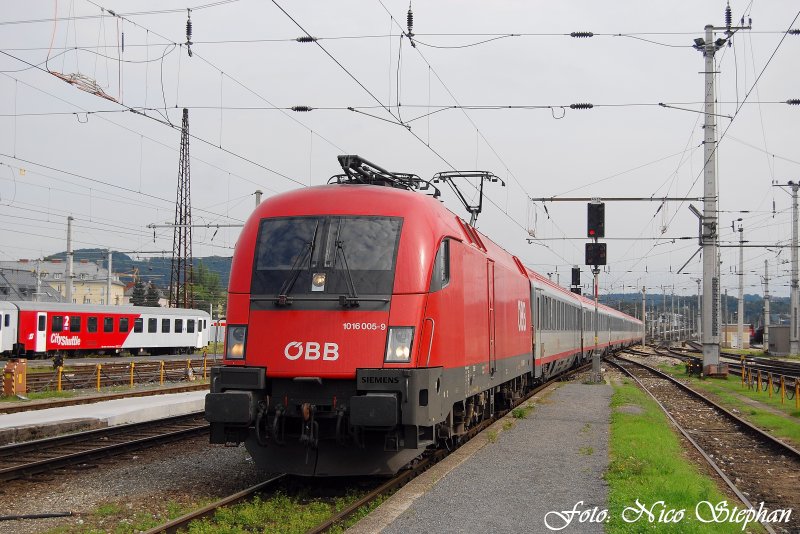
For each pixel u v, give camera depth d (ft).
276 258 35.96
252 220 37.73
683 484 35.35
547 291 88.38
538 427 55.47
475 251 46.55
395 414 32.17
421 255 35.63
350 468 34.60
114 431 54.24
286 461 34.78
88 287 350.23
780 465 47.24
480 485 35.14
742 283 251.80
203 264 343.67
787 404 80.84
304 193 37.91
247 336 34.94
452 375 38.70
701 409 77.10
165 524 28.68
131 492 35.91
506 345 59.11
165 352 187.73
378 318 34.17
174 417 61.57
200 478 38.86
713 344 111.75
